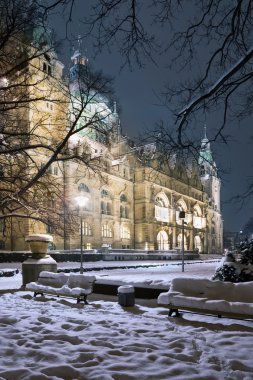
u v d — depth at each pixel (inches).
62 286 569.3
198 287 401.1
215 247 4916.3
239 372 212.8
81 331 322.0
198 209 4384.8
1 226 2111.2
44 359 241.8
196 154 475.8
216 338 299.9
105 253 2031.3
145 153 670.5
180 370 219.0
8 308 471.5
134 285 577.0
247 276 487.2
